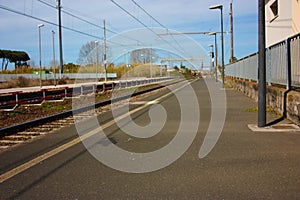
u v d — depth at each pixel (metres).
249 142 7.15
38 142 8.05
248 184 4.61
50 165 5.88
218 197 4.19
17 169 5.71
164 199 4.18
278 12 22.70
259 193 4.28
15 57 87.38
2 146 7.90
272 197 4.15
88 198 4.29
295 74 10.16
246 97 19.23
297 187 4.46
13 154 6.87
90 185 4.77
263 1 8.72
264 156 6.01
